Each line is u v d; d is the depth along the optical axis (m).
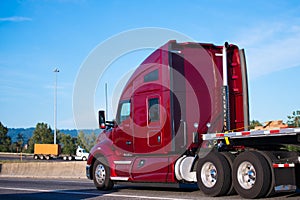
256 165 10.06
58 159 70.12
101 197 11.88
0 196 12.75
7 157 73.88
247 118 12.92
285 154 10.39
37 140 95.75
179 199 10.63
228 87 13.00
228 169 10.84
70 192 13.61
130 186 15.63
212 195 11.01
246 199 10.33
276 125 10.34
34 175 27.39
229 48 13.33
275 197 10.50
